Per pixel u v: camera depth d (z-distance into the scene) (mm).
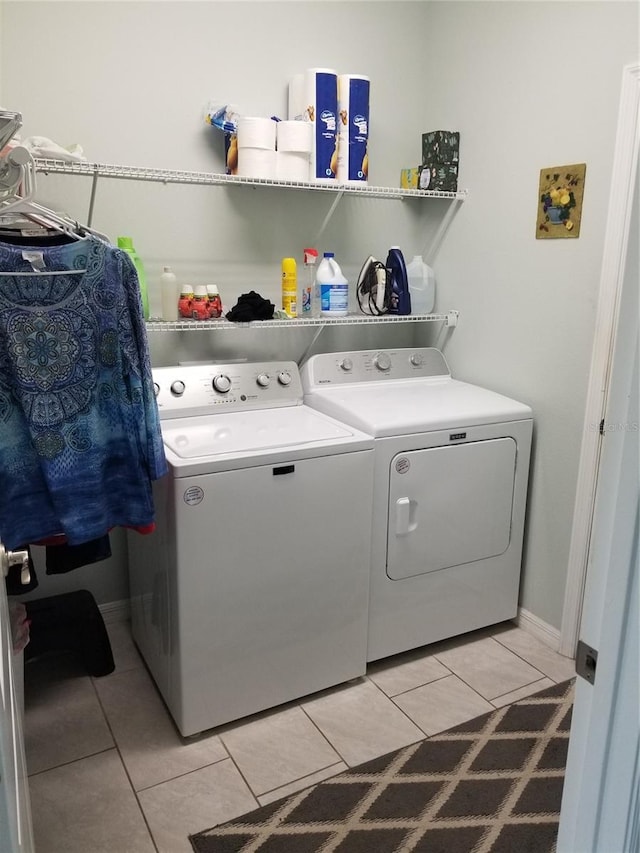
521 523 2480
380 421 2125
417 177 2654
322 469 1997
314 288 2643
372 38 2586
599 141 2047
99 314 1653
